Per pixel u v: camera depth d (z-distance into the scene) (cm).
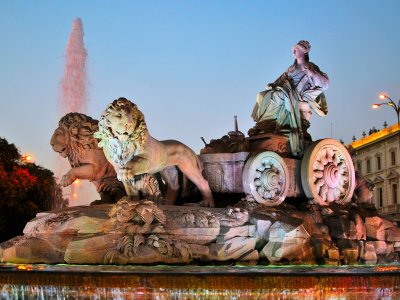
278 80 1393
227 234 1048
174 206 1058
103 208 1048
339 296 762
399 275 786
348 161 1348
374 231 1291
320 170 1298
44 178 4322
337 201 1318
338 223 1216
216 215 1065
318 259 1127
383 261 1270
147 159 1077
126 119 1042
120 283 747
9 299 780
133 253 941
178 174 1244
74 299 753
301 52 1420
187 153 1168
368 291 768
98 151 1273
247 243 1059
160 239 970
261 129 1344
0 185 3762
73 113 1298
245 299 746
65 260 971
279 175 1207
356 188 1435
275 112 1342
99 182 1282
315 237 1152
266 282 751
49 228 1031
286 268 936
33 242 1026
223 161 1248
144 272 771
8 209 3872
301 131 1328
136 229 974
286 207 1207
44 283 766
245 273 764
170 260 964
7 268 880
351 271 840
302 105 1390
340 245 1192
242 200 1168
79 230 1004
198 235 1024
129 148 1059
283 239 1070
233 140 1310
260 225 1084
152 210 992
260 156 1188
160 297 744
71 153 1277
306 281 756
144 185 1077
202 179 1188
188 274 752
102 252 962
